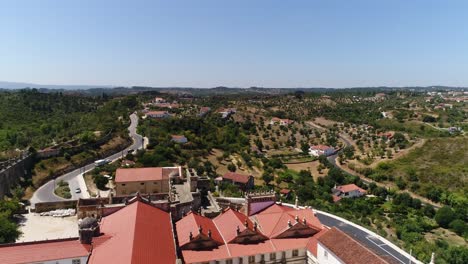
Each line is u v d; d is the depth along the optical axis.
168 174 126.19
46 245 62.72
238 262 73.38
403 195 189.25
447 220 158.38
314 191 185.62
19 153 175.75
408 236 130.00
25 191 149.38
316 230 83.00
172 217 84.31
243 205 98.81
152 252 60.00
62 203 117.50
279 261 77.38
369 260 63.31
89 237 64.69
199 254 70.94
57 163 182.50
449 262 110.56
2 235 82.25
